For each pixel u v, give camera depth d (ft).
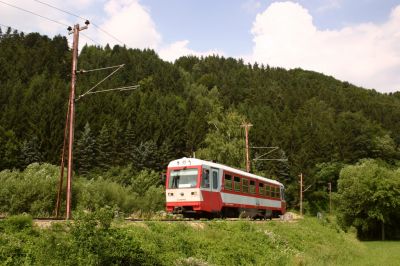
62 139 257.14
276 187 114.93
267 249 61.87
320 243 87.10
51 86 327.26
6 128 253.85
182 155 294.66
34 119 265.13
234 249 54.34
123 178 233.55
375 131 376.89
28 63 381.81
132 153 269.44
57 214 70.08
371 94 591.37
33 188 93.76
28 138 251.80
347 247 98.27
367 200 174.40
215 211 76.95
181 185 75.31
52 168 123.24
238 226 67.21
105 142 269.44
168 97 374.43
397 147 376.89
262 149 326.24
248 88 522.88
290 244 72.74
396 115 442.09
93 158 258.57
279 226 83.76
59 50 468.34
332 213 284.20
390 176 178.81
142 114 310.04
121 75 456.04
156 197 132.57
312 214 295.69
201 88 481.46
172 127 305.12
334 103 480.23
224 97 462.60
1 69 347.36
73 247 33.99
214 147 182.29
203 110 335.26
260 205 99.76
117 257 35.86
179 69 586.86
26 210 92.17
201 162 75.61
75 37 69.10
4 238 33.06
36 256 32.45
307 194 307.17
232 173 86.02
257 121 368.89
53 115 270.46
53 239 34.37
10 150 232.53
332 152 348.18
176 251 45.57
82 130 279.28
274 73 641.40
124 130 297.12
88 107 297.53
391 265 75.31
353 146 354.33
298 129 358.43
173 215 74.18
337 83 654.12
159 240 45.80
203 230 58.23
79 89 328.08
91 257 33.30
